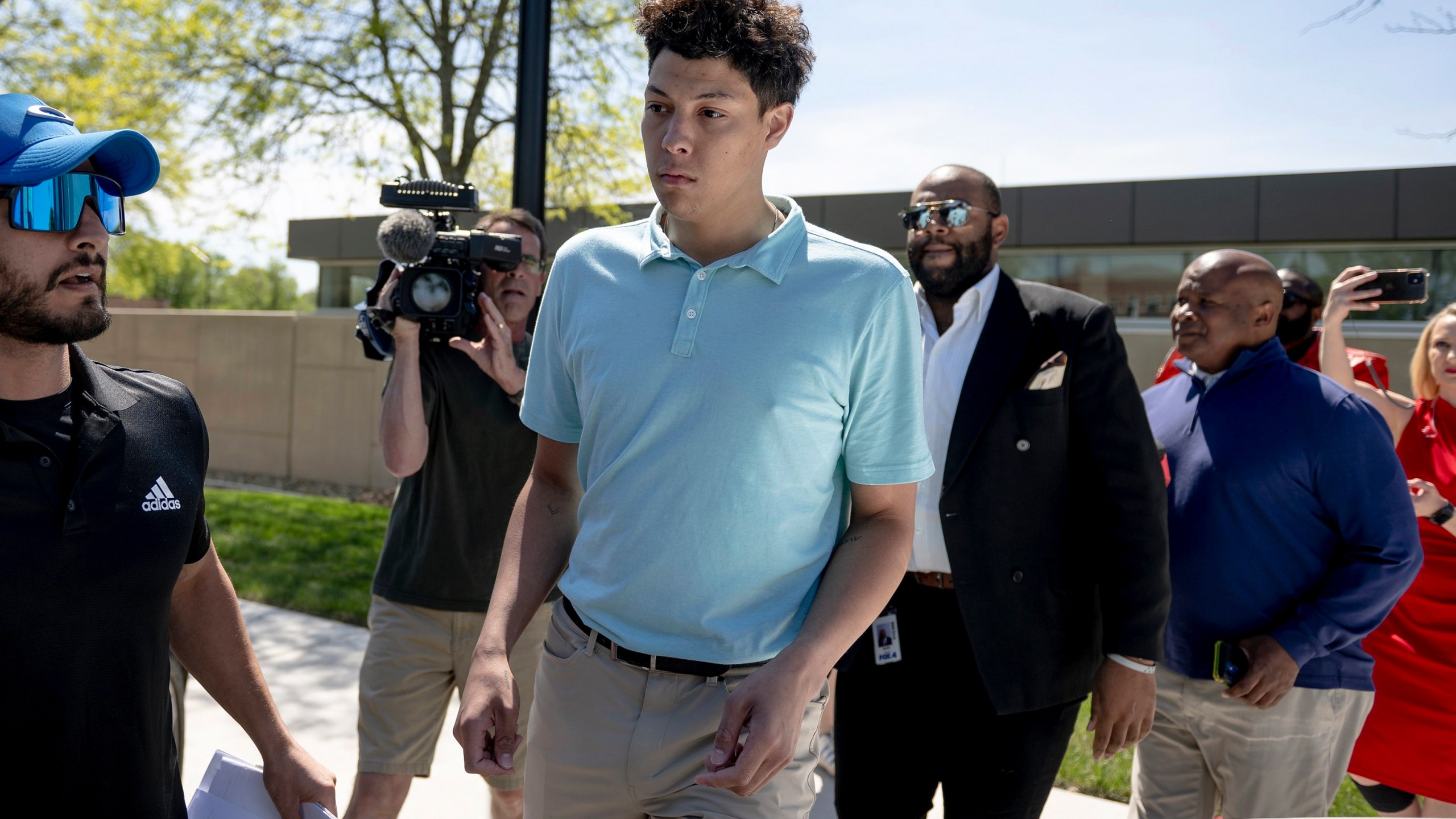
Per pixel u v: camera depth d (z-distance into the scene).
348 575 6.57
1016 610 2.36
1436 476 3.18
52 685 1.32
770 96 1.50
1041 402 2.38
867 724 2.57
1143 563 2.33
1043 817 3.48
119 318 13.08
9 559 1.28
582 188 11.82
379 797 2.74
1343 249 9.46
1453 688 2.85
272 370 11.96
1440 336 3.19
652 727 1.60
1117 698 2.37
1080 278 10.61
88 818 1.36
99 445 1.38
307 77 11.59
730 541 1.55
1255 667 2.41
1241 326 2.68
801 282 1.54
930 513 2.48
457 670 2.78
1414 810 3.00
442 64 11.25
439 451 2.75
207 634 1.71
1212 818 2.76
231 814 1.68
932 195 2.53
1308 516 2.53
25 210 1.30
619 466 1.59
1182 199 10.02
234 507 9.15
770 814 1.57
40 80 13.23
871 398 1.58
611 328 1.61
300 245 13.96
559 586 1.77
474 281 2.78
